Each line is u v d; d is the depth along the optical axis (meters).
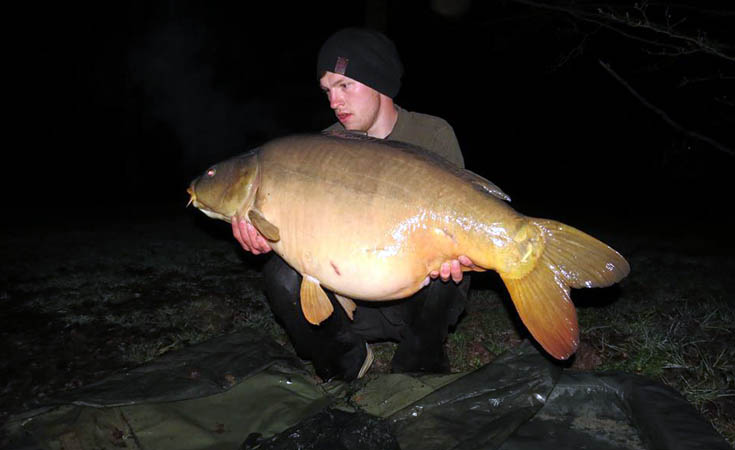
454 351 3.55
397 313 2.84
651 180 15.33
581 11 4.95
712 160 11.05
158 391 2.65
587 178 16.77
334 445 2.28
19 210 11.20
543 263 2.08
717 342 3.46
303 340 2.93
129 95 15.21
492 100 16.25
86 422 2.46
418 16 10.12
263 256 6.35
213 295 4.91
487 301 4.49
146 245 7.28
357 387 2.71
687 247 7.72
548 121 16.91
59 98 14.91
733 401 2.79
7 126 14.75
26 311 4.58
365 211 2.17
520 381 2.57
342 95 2.71
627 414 2.48
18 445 2.25
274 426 2.50
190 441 2.41
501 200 2.15
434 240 2.15
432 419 2.45
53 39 14.41
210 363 2.89
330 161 2.25
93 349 3.77
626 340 3.59
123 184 15.30
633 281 5.41
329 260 2.24
